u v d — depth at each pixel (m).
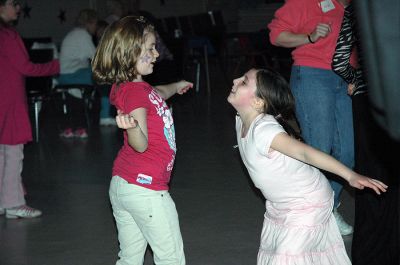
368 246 3.60
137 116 3.07
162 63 9.00
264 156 2.96
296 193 3.04
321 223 3.08
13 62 4.88
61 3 14.02
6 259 4.40
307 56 4.34
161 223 3.20
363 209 3.58
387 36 1.29
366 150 3.49
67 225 5.09
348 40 3.71
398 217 3.56
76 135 8.71
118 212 3.31
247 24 18.28
